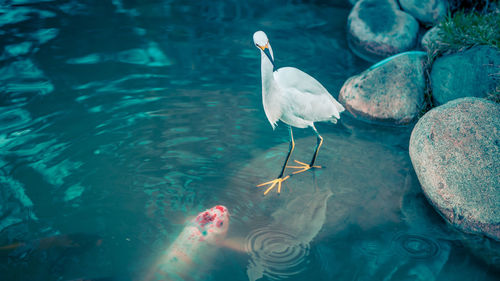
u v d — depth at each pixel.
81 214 1.92
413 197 2.02
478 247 1.85
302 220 1.93
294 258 1.81
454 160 1.92
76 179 2.02
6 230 1.85
